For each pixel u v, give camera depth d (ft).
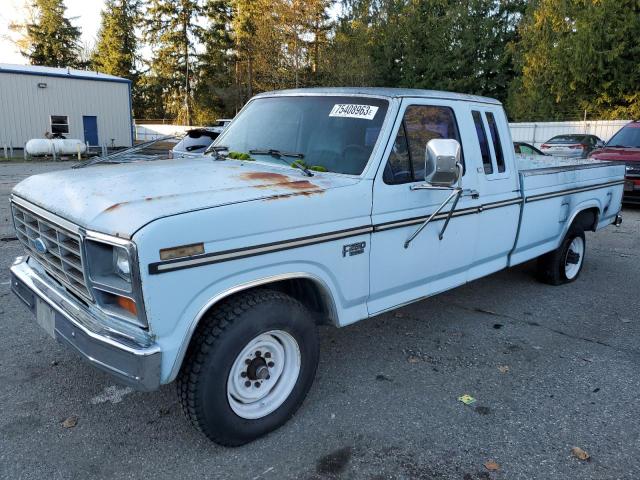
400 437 10.81
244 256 9.36
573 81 92.58
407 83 140.36
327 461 10.02
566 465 10.06
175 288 8.58
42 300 10.50
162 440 10.55
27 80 89.51
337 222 10.94
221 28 170.91
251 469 9.75
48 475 9.46
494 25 134.21
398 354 14.67
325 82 133.59
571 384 13.17
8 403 11.69
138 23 172.24
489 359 14.48
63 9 189.47
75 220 9.16
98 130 98.94
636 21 85.61
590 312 18.28
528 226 17.35
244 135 14.34
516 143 47.16
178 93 178.60
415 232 12.68
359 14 145.28
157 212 8.58
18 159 83.51
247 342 9.64
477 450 10.44
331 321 11.51
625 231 33.01
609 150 41.06
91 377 12.90
